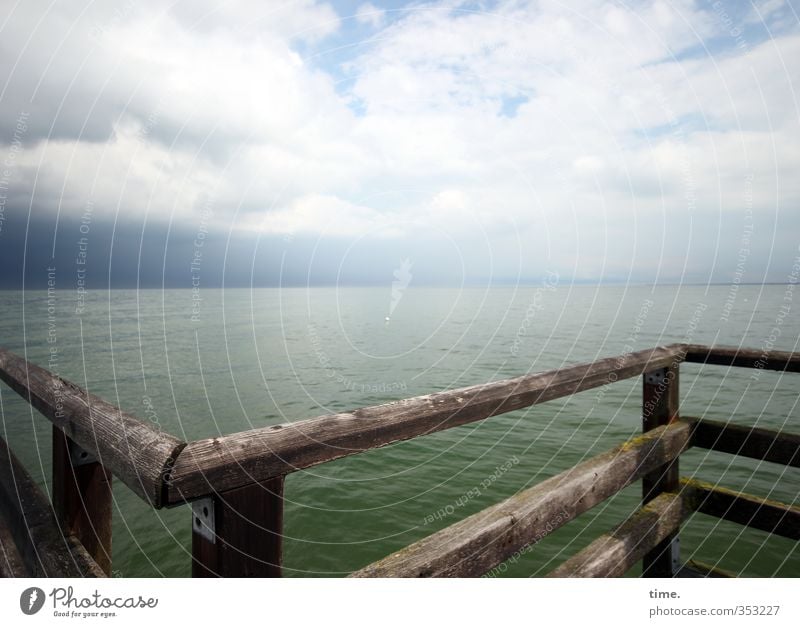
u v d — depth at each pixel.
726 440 2.59
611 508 6.07
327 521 6.39
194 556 1.04
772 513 2.38
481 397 1.54
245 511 0.99
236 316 46.00
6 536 1.74
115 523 6.16
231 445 0.98
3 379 2.18
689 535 5.45
